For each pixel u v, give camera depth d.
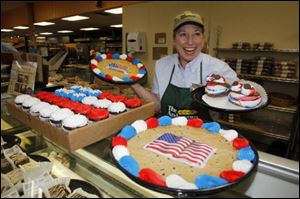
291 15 2.95
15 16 2.47
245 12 3.28
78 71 1.73
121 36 2.77
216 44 3.57
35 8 4.29
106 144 0.93
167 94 1.56
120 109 0.98
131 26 4.14
